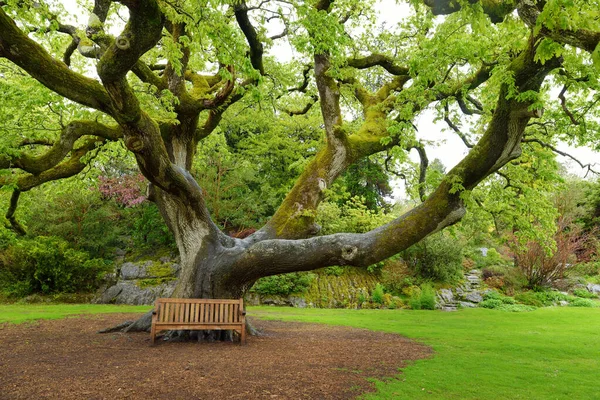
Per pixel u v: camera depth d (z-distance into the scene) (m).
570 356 7.44
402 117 7.39
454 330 10.80
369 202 27.62
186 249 8.61
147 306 15.98
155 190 9.06
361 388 4.93
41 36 8.20
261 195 21.64
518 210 10.38
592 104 6.71
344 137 9.31
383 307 18.59
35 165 7.68
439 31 6.77
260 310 15.80
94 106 5.92
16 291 17.23
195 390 4.54
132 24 4.47
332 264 7.87
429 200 7.58
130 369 5.41
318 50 6.80
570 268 22.14
